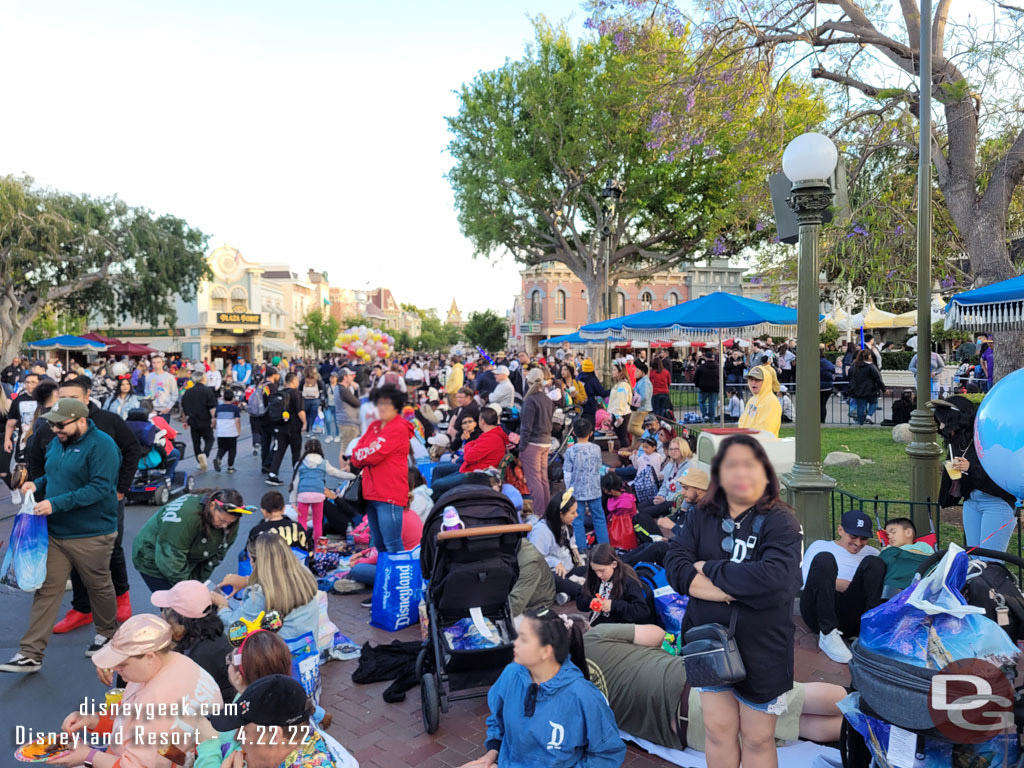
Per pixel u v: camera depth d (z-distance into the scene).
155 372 15.63
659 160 24.97
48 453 5.24
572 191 27.78
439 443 12.26
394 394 6.14
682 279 55.72
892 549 4.29
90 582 5.29
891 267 13.38
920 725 2.47
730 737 2.93
